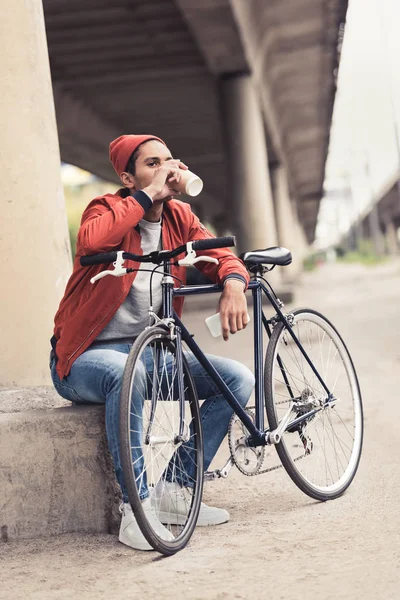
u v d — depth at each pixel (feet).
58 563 9.23
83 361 10.19
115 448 9.79
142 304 10.55
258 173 64.75
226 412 10.73
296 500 11.34
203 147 109.50
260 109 76.59
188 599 7.80
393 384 21.12
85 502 10.36
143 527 8.99
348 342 31.94
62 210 15.26
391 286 78.74
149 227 10.66
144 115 85.71
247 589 7.94
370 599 7.43
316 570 8.34
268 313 15.61
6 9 14.53
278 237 116.98
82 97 74.84
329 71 76.64
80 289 10.43
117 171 10.84
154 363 9.91
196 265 11.32
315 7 59.21
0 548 9.96
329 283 99.96
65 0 48.19
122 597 8.00
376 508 10.55
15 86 14.46
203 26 51.90
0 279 13.99
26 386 13.87
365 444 14.61
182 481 10.27
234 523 10.44
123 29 54.75
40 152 14.69
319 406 11.80
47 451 10.30
